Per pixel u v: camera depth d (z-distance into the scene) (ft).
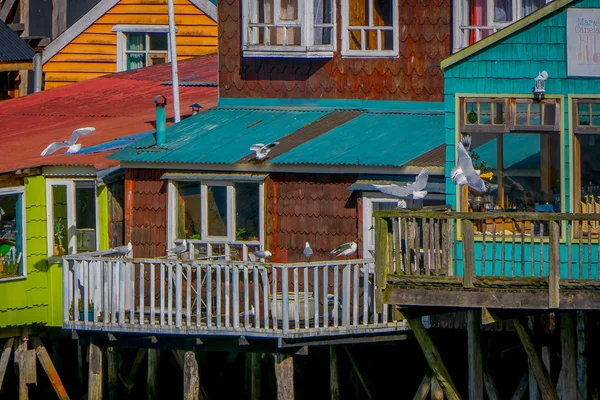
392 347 319.47
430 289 264.93
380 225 267.59
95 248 334.44
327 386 338.54
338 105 348.18
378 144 317.42
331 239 314.76
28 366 337.31
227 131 339.57
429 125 328.70
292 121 341.62
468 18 336.90
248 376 340.18
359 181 310.45
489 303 261.85
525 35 281.74
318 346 319.88
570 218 256.32
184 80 422.00
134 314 307.78
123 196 338.34
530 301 259.80
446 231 270.67
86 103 411.75
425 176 276.62
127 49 485.56
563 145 280.72
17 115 405.80
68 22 514.68
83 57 488.44
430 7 339.57
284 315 287.48
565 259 278.46
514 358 314.76
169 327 299.38
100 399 311.06
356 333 290.56
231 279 314.76
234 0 355.97
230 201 320.70
